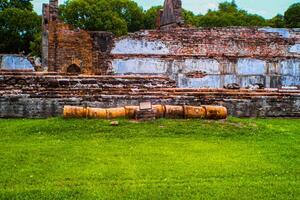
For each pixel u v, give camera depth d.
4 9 56.09
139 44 31.53
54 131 14.33
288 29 32.91
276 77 32.69
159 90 19.14
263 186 9.59
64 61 30.78
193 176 10.22
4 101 17.62
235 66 32.31
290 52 32.88
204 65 32.03
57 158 11.42
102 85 19.09
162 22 39.41
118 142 13.30
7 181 9.65
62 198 8.71
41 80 18.39
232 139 14.19
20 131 14.37
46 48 30.83
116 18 54.16
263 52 32.62
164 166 10.94
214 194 9.05
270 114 19.48
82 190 9.16
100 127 14.63
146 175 10.23
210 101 19.06
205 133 14.59
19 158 11.34
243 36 32.47
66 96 17.98
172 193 9.08
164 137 14.08
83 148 12.48
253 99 19.39
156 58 31.61
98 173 10.27
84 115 15.70
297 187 9.57
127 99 18.38
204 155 12.07
